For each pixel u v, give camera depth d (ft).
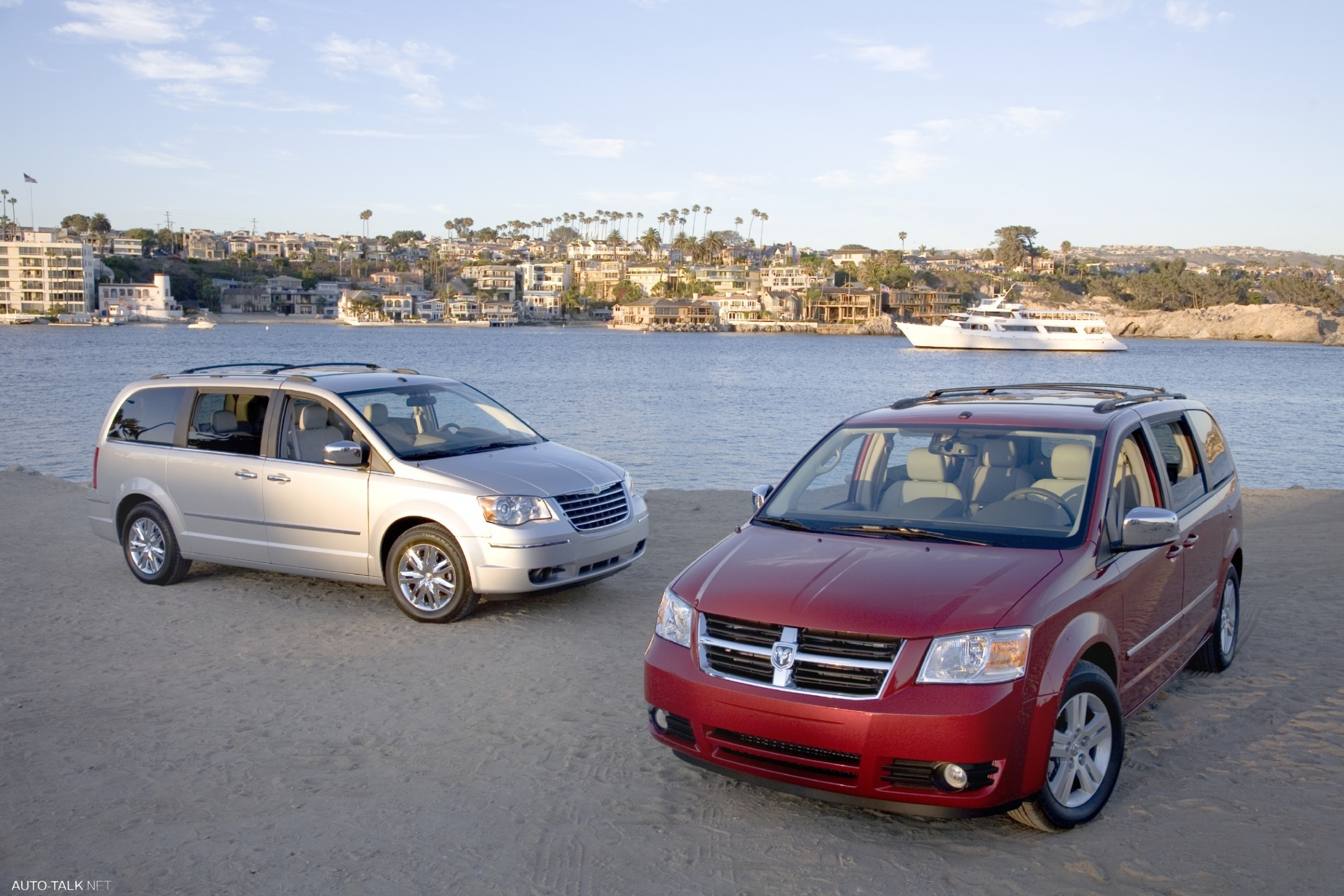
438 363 318.24
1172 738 17.11
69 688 20.13
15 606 26.40
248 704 19.20
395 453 25.21
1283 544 33.63
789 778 13.30
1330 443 123.13
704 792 15.23
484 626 24.43
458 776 15.85
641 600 27.12
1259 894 12.02
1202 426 20.62
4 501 43.42
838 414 155.84
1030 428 16.76
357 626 24.52
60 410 136.77
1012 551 14.57
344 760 16.52
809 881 12.50
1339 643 22.33
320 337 583.58
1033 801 13.12
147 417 28.89
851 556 14.80
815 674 13.14
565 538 24.36
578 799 14.99
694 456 101.60
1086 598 13.88
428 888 12.47
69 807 14.88
